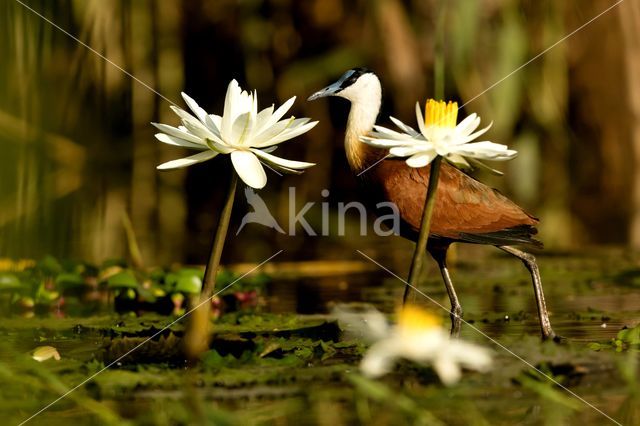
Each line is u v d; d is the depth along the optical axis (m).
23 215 15.48
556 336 7.84
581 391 5.81
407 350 4.29
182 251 15.04
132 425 5.25
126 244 15.25
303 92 19.11
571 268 12.55
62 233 15.78
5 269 11.79
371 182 9.62
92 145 17.89
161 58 18.27
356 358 6.79
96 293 11.04
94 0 16.50
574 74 18.22
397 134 6.48
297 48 19.14
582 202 18.22
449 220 9.04
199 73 19.78
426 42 17.33
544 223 17.14
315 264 14.09
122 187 18.41
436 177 6.70
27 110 15.62
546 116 17.45
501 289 11.43
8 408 5.75
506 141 17.17
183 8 19.06
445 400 5.64
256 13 18.86
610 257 13.32
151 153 18.64
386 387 5.87
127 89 18.05
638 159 17.95
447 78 17.44
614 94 17.95
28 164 15.98
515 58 16.61
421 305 10.25
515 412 5.51
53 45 16.45
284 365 6.56
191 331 6.75
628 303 10.09
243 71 19.73
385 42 17.48
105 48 16.95
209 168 20.03
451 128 6.41
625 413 5.47
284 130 6.50
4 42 14.77
